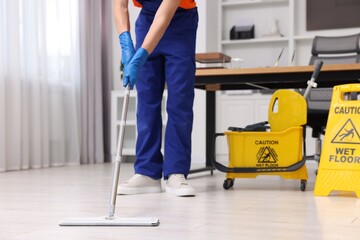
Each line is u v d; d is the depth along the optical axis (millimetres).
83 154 5391
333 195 2373
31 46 4621
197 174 3756
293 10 5699
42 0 4730
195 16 2441
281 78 2895
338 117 2404
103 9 5797
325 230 1453
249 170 2607
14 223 1582
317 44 4438
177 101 2393
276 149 2594
